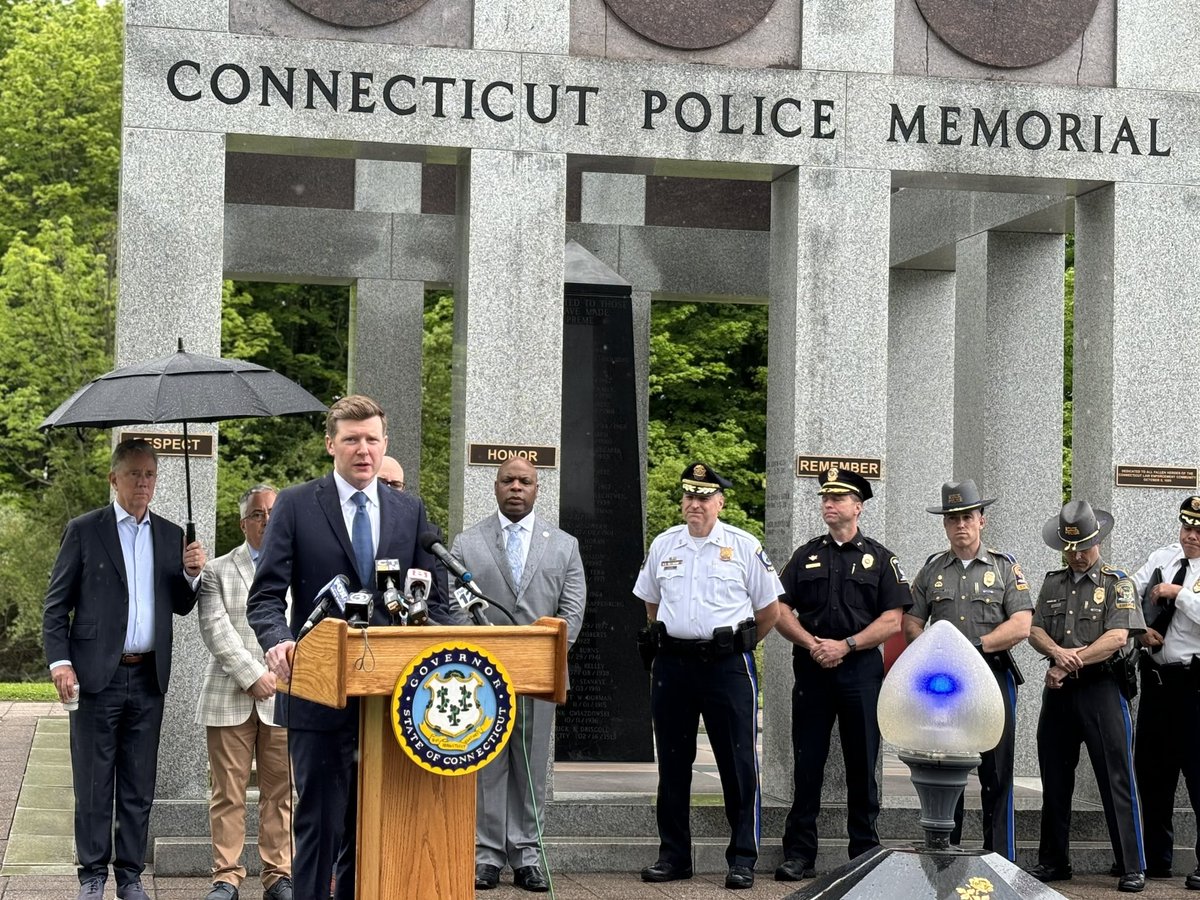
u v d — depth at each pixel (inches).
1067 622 382.0
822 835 399.5
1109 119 429.1
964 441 555.2
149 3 385.7
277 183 608.7
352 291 625.3
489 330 397.4
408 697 198.5
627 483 498.3
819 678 373.1
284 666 225.1
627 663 493.7
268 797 320.5
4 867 357.1
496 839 350.9
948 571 382.0
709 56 414.0
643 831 391.5
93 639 296.4
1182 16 433.7
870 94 417.7
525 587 356.5
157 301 382.3
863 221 415.8
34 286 1028.5
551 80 402.3
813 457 411.2
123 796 298.5
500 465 395.2
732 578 362.0
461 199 413.7
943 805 139.3
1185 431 428.8
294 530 241.9
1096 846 399.2
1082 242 446.0
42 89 1173.1
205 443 377.1
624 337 501.4
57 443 1040.8
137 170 382.9
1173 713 383.2
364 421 241.0
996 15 427.2
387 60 395.9
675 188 612.1
